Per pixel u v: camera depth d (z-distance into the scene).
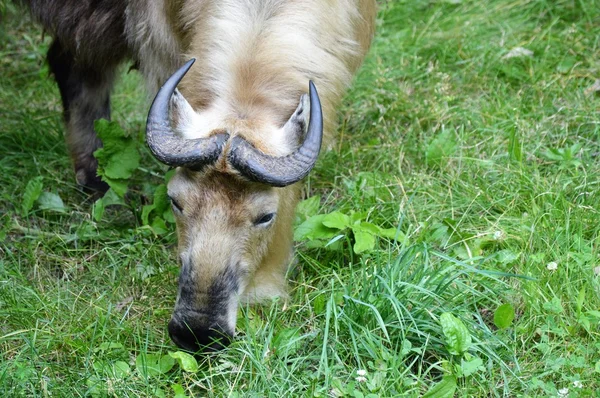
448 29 10.40
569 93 9.17
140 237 7.71
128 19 7.73
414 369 6.27
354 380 6.04
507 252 6.98
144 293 7.12
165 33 7.32
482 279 6.87
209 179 6.01
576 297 6.57
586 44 9.96
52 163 8.82
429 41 10.22
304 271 7.26
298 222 7.56
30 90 10.16
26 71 10.54
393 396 5.76
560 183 7.87
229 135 5.97
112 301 7.05
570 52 9.88
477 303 6.73
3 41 10.90
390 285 6.44
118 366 6.18
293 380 6.06
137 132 9.44
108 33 8.06
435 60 10.02
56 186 8.58
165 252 7.50
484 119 8.88
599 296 6.61
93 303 6.95
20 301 6.92
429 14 10.79
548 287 6.70
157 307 6.93
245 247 6.14
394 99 9.35
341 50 6.89
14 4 8.73
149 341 6.59
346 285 6.72
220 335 5.98
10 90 10.14
